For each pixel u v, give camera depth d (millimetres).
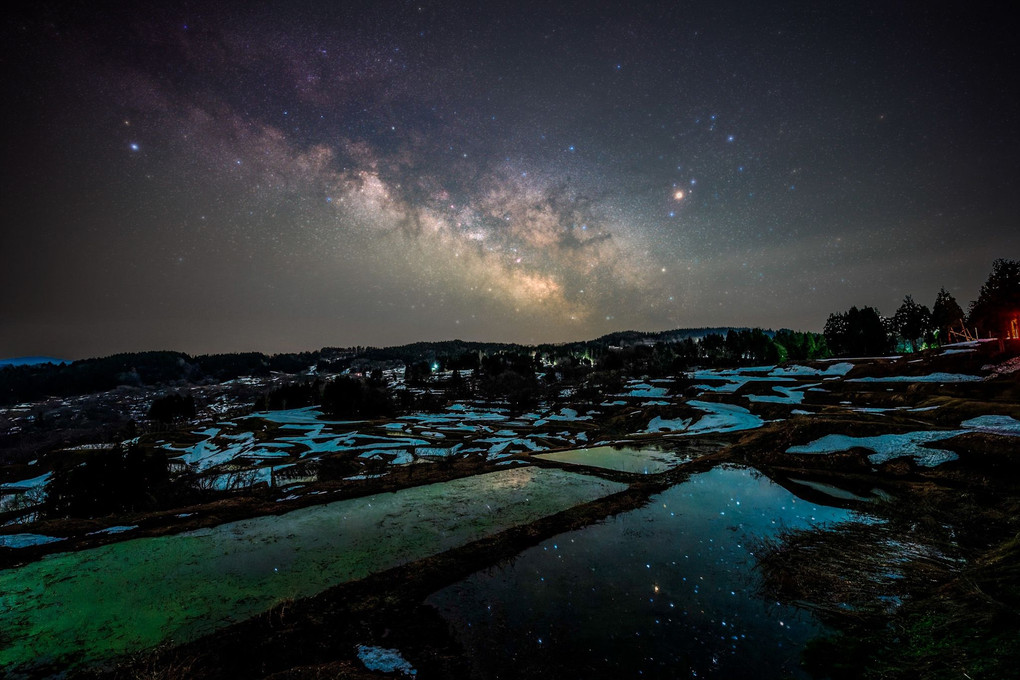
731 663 5805
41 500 21438
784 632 6449
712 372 68688
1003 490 11719
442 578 8336
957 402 21469
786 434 20594
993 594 6242
